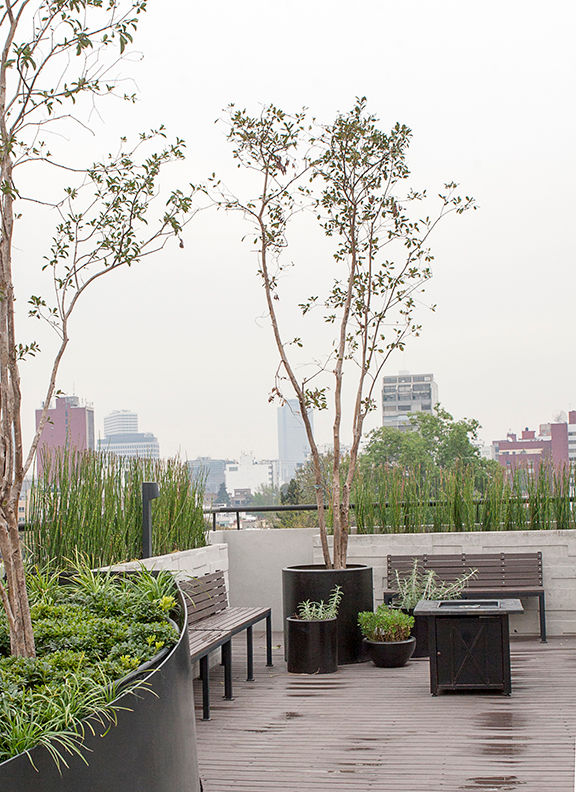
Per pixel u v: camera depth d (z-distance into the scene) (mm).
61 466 5230
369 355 6844
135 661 2939
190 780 2961
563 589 6898
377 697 4980
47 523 5070
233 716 4656
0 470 2975
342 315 6930
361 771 3674
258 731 4352
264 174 6645
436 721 4414
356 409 6797
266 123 6637
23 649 3066
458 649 4953
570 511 7250
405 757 3840
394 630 5863
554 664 5719
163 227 3418
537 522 7273
